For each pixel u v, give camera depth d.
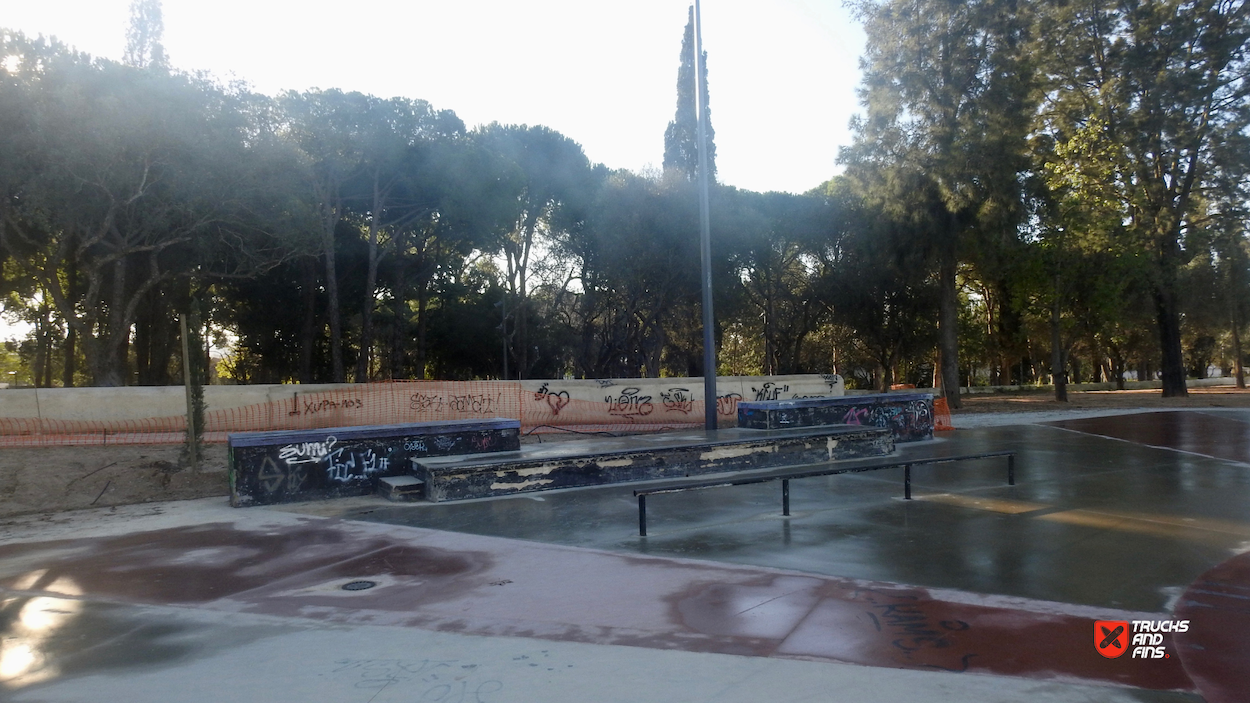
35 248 25.38
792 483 12.24
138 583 7.15
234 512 10.92
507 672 4.75
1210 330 54.03
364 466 12.16
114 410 16.83
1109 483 11.97
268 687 4.58
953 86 28.94
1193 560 7.27
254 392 18.00
